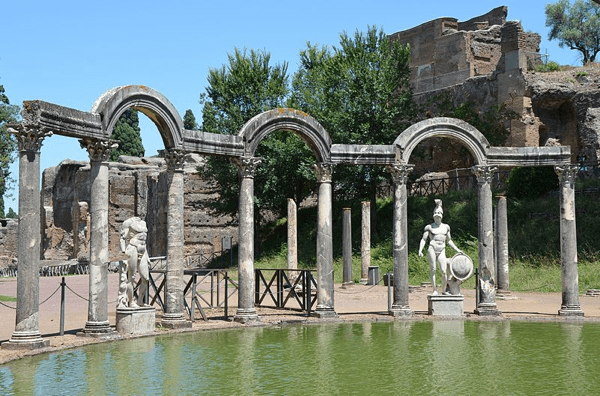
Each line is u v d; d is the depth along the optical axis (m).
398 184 24.81
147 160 67.50
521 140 53.69
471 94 59.72
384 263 43.78
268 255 53.06
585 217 40.28
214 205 54.59
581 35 78.75
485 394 12.66
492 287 24.84
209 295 32.88
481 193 25.19
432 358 16.30
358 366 15.30
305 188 55.75
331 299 23.88
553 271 36.03
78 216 60.88
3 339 18.41
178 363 15.61
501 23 69.06
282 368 15.05
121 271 19.98
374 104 50.28
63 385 13.29
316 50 57.22
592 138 49.75
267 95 51.31
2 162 59.75
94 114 18.98
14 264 69.56
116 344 18.36
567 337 19.72
